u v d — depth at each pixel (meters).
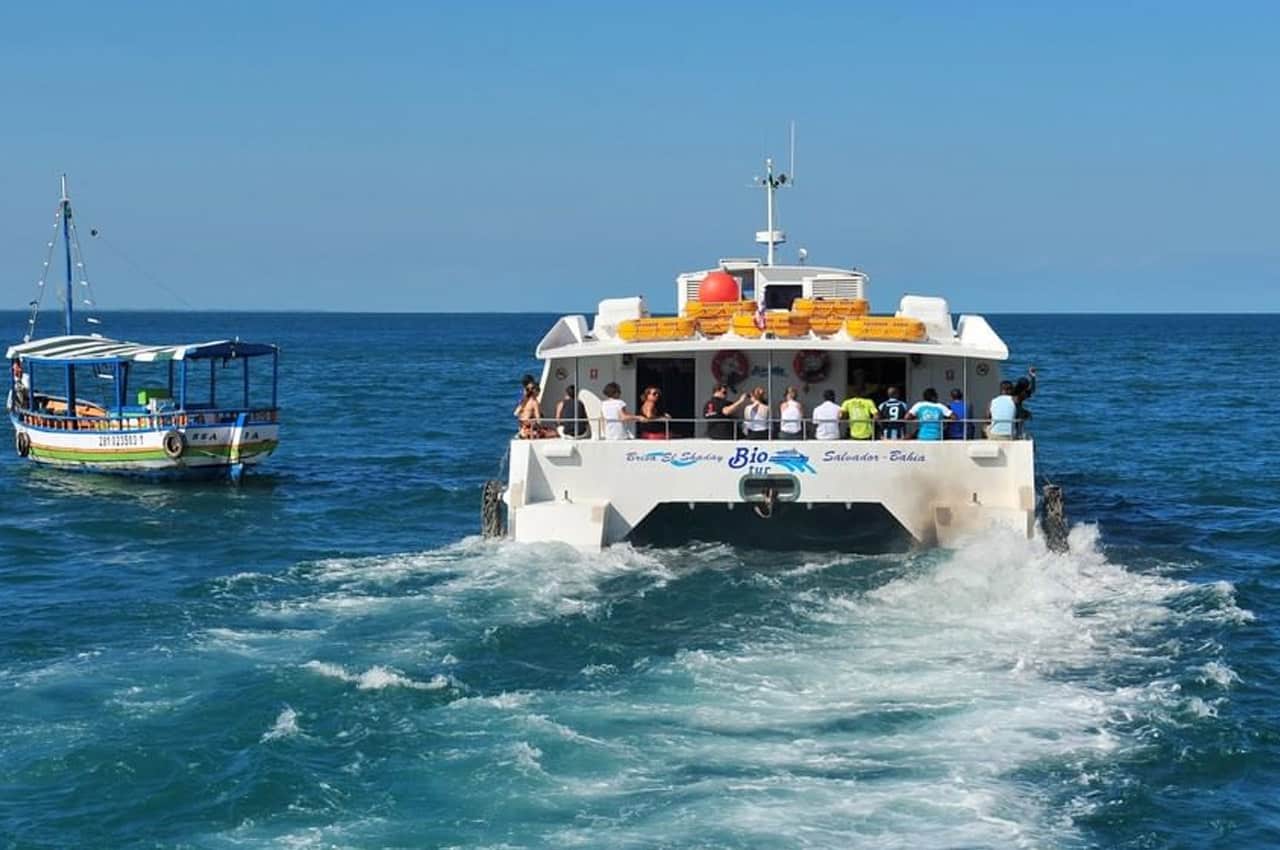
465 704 14.60
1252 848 11.68
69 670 16.28
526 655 16.50
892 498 20.42
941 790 12.30
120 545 26.06
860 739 13.48
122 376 36.88
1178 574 21.80
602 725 13.88
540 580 19.77
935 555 20.38
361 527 28.00
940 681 15.28
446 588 19.77
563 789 12.36
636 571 20.12
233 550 25.44
